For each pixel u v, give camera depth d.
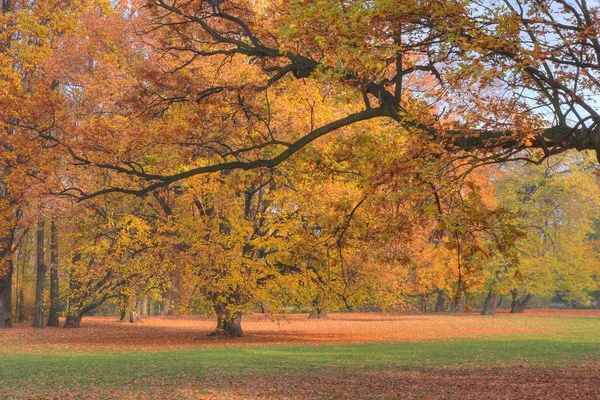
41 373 16.17
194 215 28.95
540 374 16.14
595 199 55.03
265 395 12.81
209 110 13.75
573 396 12.14
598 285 61.19
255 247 27.95
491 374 16.33
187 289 28.48
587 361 19.42
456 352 22.80
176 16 14.89
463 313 64.62
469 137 10.05
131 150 13.55
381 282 26.88
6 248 38.66
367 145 10.45
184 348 25.00
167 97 14.17
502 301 82.81
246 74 21.44
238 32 14.19
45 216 30.69
